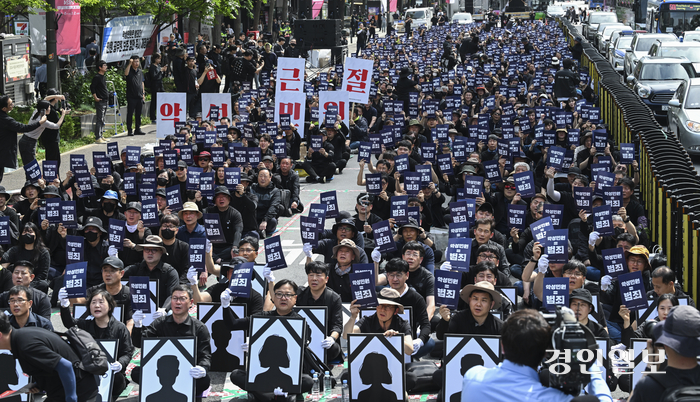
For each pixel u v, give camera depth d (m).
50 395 8.10
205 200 17.53
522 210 13.94
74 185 17.34
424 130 24.52
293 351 9.02
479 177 15.17
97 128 27.89
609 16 68.62
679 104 25.52
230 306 10.19
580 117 25.58
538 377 5.03
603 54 54.31
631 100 25.02
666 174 15.88
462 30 72.88
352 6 96.12
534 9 108.50
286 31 58.91
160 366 8.73
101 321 9.59
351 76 26.08
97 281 13.58
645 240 14.12
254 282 11.53
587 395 4.71
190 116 31.02
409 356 9.96
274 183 18.97
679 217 13.29
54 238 14.34
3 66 28.17
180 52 30.73
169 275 11.95
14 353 7.72
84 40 39.62
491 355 8.35
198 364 9.17
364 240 13.58
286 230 18.06
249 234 15.66
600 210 12.28
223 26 60.72
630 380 8.40
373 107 29.88
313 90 32.47
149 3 34.72
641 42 41.22
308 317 9.86
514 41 59.62
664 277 9.93
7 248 14.55
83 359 8.10
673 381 5.31
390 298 10.23
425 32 72.56
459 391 8.36
